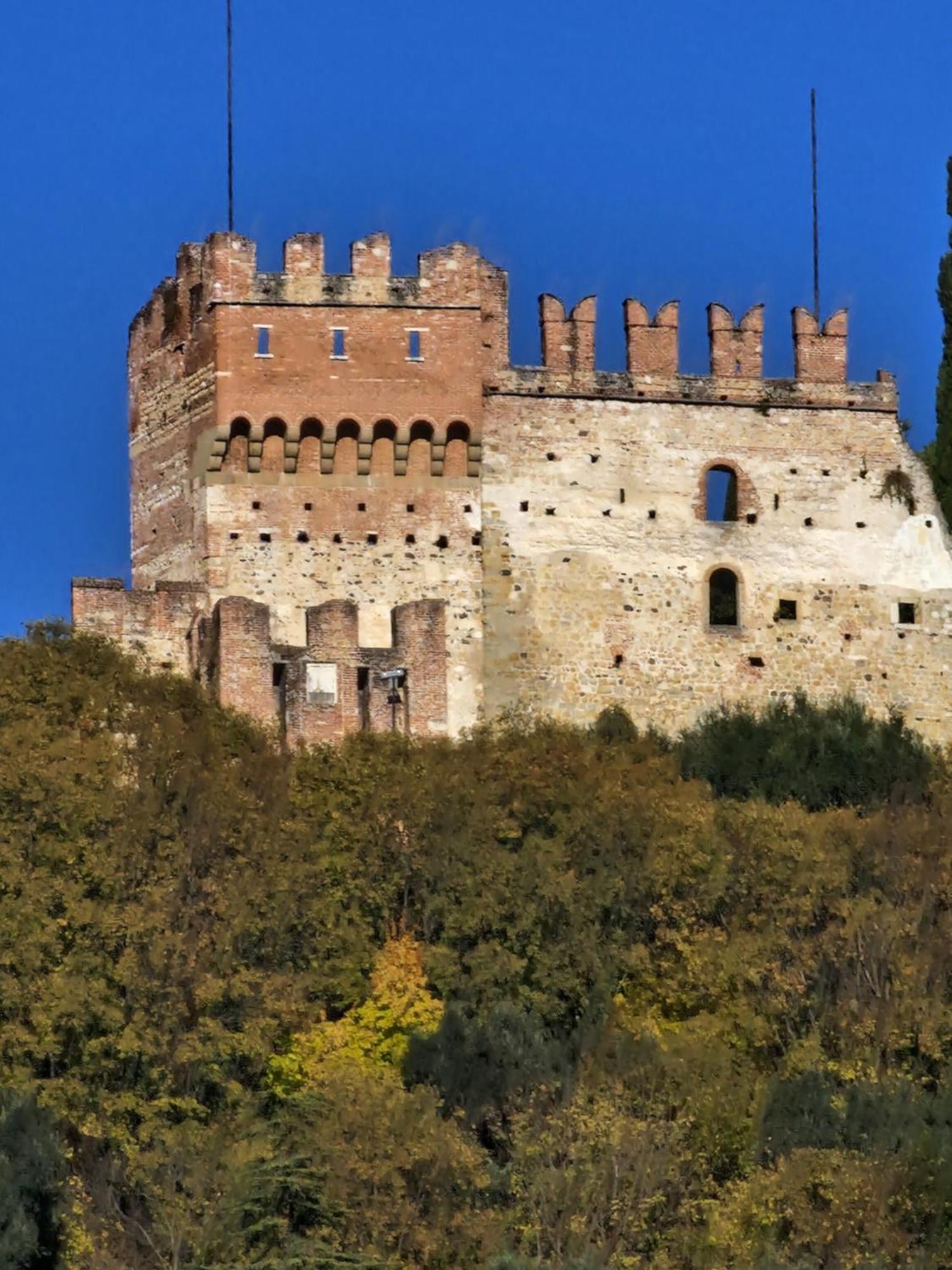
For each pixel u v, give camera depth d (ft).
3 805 437.58
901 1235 401.29
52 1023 414.00
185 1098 414.21
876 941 447.83
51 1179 389.80
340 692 491.72
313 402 504.84
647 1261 401.70
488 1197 407.44
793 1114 418.31
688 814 463.83
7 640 477.77
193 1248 394.32
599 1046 429.38
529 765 467.93
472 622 503.20
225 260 505.66
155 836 442.50
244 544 501.15
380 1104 407.44
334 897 449.06
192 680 488.44
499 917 448.24
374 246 509.35
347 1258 393.29
